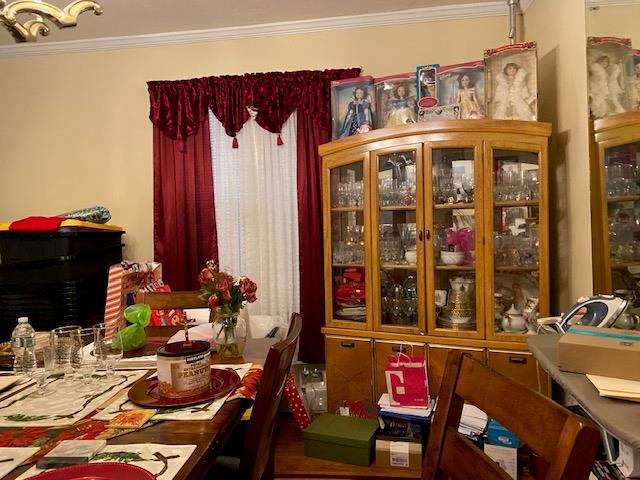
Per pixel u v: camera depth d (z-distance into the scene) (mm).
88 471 868
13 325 2727
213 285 1664
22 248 2709
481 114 2498
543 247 2314
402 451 2287
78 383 1408
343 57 3053
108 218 3045
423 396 2338
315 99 2959
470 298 2455
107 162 3295
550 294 2662
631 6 1728
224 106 3041
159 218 3148
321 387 3045
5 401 1273
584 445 659
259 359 1654
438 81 2568
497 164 2387
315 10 2893
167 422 1116
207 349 1303
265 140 3080
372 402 2594
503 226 2410
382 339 2557
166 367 1245
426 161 2443
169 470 896
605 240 1853
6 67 3355
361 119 2732
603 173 1879
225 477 1412
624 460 1243
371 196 2570
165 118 3096
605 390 966
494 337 2361
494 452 2121
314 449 2418
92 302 2846
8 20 1481
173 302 2316
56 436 1053
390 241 2590
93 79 3287
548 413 743
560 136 2441
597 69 1914
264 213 3105
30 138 3359
